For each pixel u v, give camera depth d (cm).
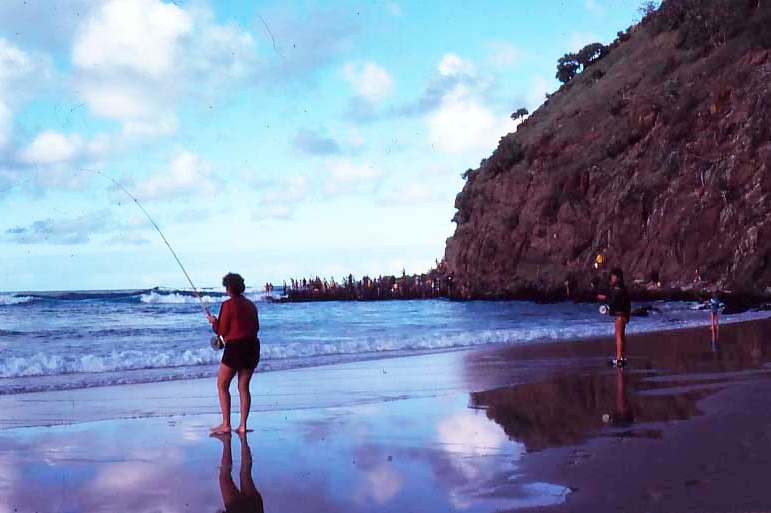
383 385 1270
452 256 8669
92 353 2127
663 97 6812
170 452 748
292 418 943
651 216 6150
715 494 518
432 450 721
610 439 730
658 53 7888
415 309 5806
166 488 610
